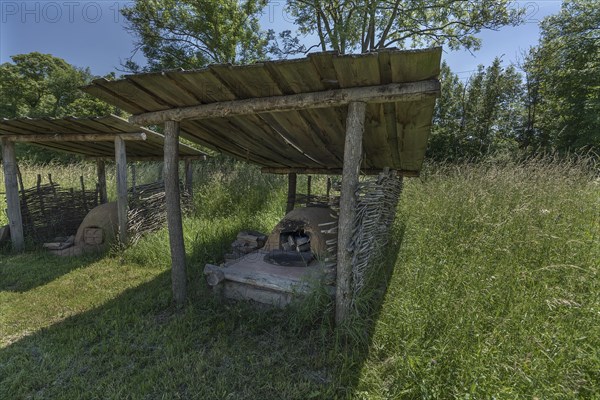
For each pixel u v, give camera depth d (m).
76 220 6.62
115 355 2.49
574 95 12.44
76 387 2.13
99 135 5.18
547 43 14.99
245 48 16.39
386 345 2.41
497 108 17.92
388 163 5.50
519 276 2.59
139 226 5.73
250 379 2.21
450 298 2.44
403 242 4.10
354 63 1.97
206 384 2.17
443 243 3.51
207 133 3.99
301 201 6.82
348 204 2.58
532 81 16.86
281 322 2.96
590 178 4.54
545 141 16.12
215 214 7.42
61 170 10.44
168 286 3.83
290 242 4.31
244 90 2.55
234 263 3.93
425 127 3.14
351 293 2.67
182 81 2.43
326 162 5.53
